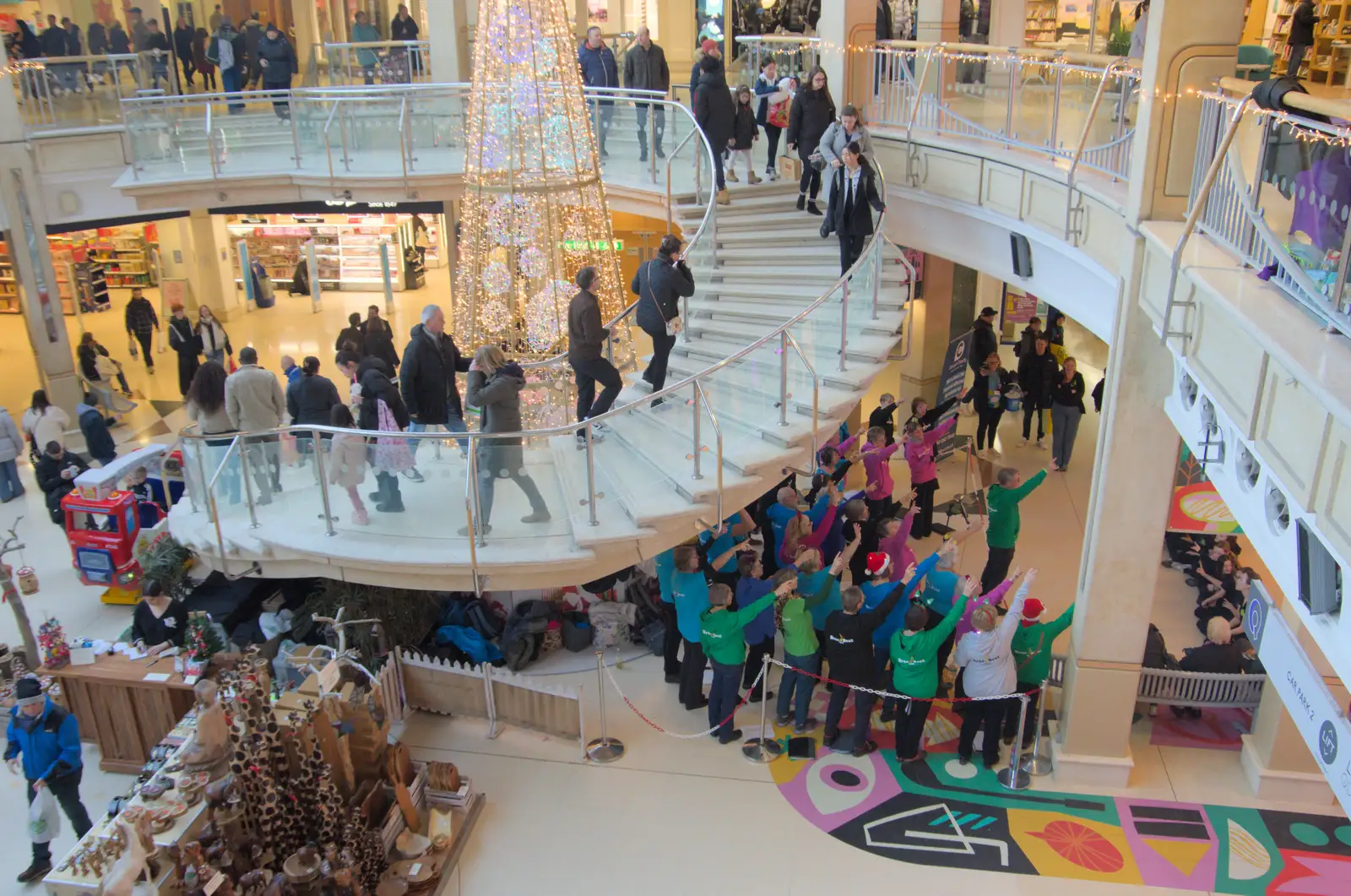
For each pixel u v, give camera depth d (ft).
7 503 43.45
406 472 26.08
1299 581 14.46
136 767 28.66
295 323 65.10
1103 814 26.66
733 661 28.19
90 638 33.88
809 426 27.94
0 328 62.75
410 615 31.89
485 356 25.99
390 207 54.08
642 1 71.56
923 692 27.04
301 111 45.96
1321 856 25.17
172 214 50.57
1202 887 24.38
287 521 27.71
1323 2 29.76
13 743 24.64
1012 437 49.65
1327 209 13.98
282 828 23.00
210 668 27.30
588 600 34.27
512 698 29.86
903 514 38.68
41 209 46.11
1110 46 41.70
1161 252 19.85
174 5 65.16
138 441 48.19
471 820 26.53
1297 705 18.85
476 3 54.49
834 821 26.63
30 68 45.27
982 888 24.48
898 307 31.24
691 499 26.22
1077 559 38.50
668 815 26.89
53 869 21.75
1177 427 21.42
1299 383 13.34
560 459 26.35
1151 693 28.30
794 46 44.78
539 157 33.17
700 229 32.83
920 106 35.91
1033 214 29.50
